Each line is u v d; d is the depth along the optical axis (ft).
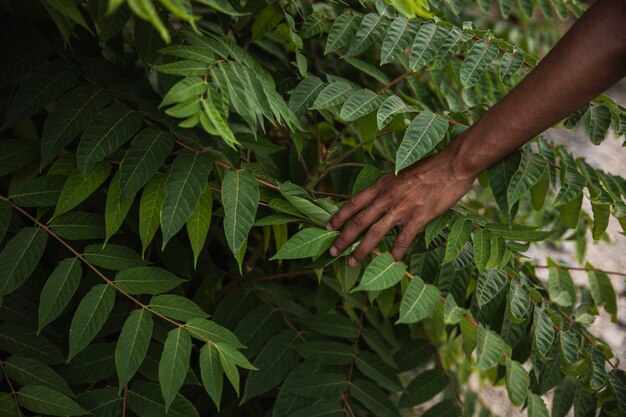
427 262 4.98
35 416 3.99
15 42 4.34
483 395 7.93
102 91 4.15
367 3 5.10
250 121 3.52
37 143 4.22
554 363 4.66
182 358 3.88
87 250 4.05
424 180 3.99
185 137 3.96
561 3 6.42
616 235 10.71
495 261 4.02
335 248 4.12
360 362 5.33
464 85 4.36
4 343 4.12
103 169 4.10
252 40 4.81
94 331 3.85
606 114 4.33
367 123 4.50
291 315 5.73
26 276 3.88
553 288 5.85
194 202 3.73
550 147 4.76
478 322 4.46
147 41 4.16
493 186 4.05
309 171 5.95
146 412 4.29
